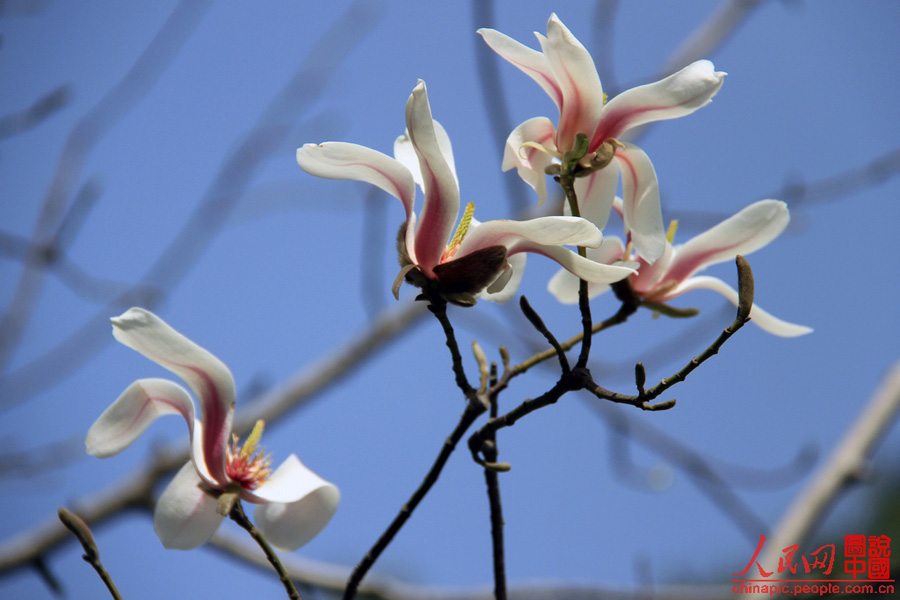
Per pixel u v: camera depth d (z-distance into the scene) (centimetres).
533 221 117
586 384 120
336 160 119
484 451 125
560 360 121
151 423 123
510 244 120
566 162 121
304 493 124
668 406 118
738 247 129
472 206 122
